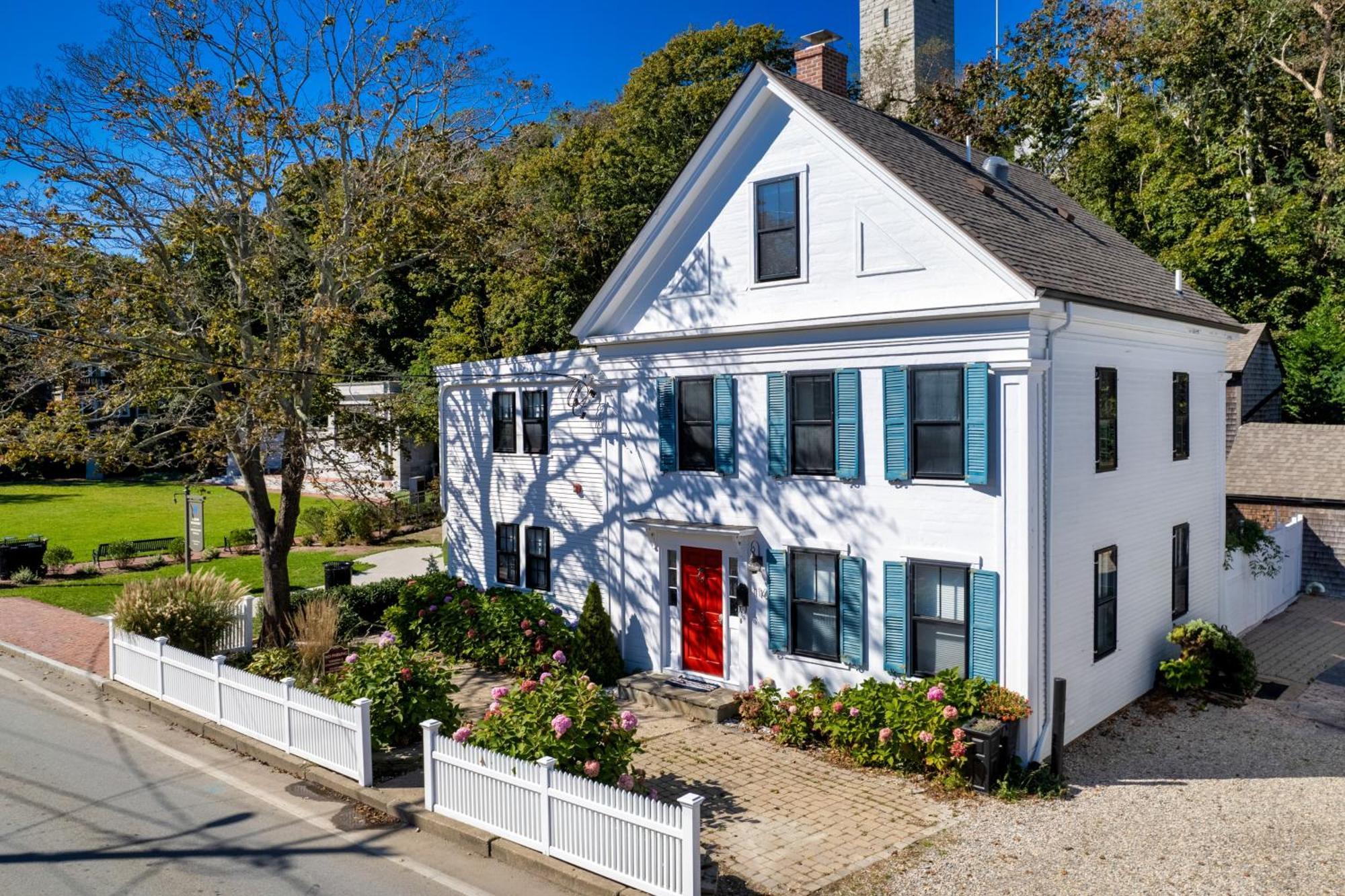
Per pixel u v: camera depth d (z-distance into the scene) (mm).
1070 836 10430
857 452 13836
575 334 17578
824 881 9398
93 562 28031
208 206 18562
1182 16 38375
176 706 14711
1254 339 27000
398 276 38656
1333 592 23281
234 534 30609
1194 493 17531
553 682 11211
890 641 13500
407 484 38531
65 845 10133
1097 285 14070
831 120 13969
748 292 15211
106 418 18641
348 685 12953
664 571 16797
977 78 41188
